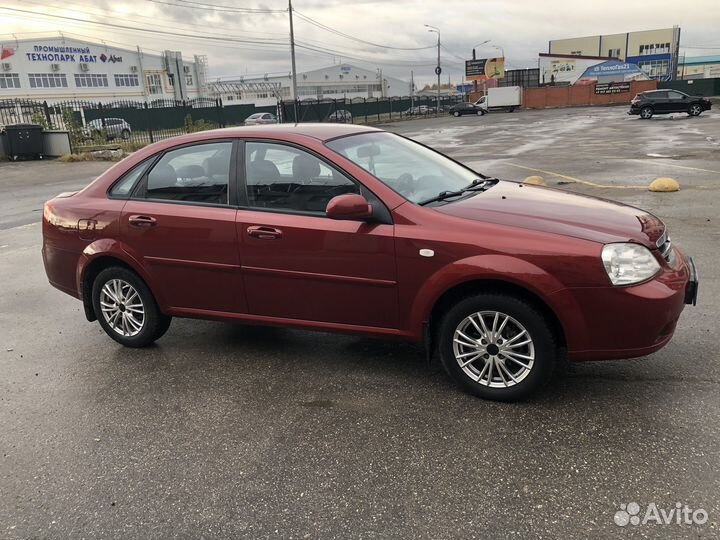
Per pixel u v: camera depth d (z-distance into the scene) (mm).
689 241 6953
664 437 3184
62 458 3297
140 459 3250
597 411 3482
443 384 3930
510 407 3588
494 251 3428
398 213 3695
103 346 4879
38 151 24109
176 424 3596
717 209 8680
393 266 3676
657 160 15234
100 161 23344
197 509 2818
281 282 4051
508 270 3371
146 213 4441
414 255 3604
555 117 45469
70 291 4926
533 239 3395
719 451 3039
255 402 3814
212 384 4098
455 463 3070
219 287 4281
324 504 2809
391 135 4855
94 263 4719
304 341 4766
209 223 4199
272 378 4141
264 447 3305
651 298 3271
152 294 4586
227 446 3334
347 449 3244
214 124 37062
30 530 2729
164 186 4477
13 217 11383
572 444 3174
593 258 3281
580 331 3359
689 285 3590
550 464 3018
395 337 3834
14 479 3123
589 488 2820
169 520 2752
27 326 5395
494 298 3486
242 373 4242
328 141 4105
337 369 4230
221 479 3039
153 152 4570
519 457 3090
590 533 2531
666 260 3543
